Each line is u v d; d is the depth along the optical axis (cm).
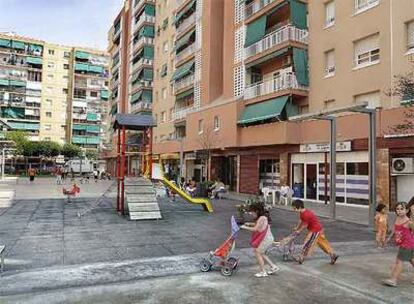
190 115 3422
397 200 1778
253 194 2722
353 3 2142
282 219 1517
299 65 2420
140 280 710
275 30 2684
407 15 1820
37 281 694
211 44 3444
